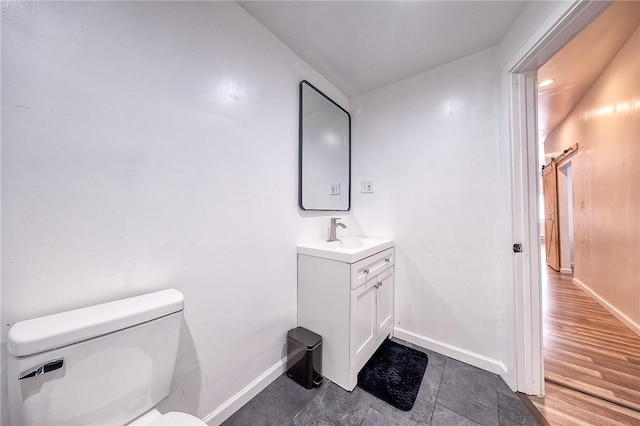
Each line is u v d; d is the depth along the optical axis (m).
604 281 2.54
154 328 0.82
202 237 1.12
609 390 1.41
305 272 1.62
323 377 1.52
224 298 1.22
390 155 2.01
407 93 1.92
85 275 0.80
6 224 0.66
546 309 2.54
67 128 0.75
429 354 1.77
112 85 0.85
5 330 0.67
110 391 0.73
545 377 1.52
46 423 0.62
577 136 3.05
